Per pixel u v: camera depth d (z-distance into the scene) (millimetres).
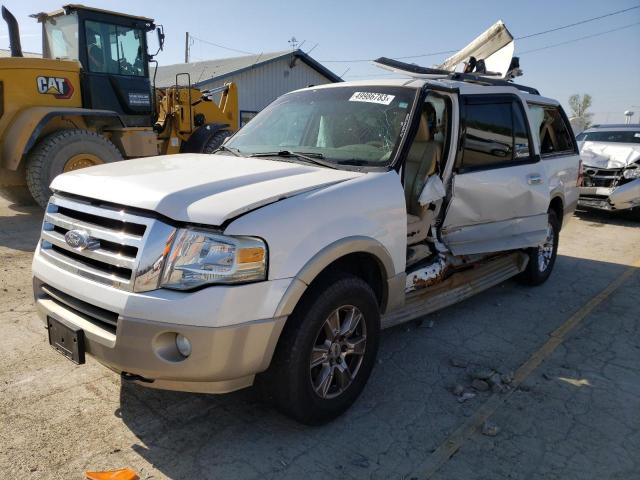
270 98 26406
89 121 9312
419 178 4141
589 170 10234
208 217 2559
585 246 8062
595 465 2822
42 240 3221
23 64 8422
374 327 3289
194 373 2549
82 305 2807
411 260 4027
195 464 2740
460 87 4434
